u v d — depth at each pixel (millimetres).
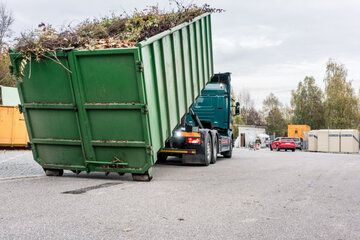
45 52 6656
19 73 6664
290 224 3943
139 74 6379
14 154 14750
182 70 8891
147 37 7082
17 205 4574
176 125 8508
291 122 79000
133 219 3965
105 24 8055
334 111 54250
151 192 5793
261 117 89250
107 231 3465
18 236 3234
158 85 7195
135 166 7031
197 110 14688
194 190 6125
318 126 66625
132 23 8133
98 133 6953
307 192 6238
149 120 6711
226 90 14656
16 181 6875
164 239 3264
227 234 3484
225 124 14734
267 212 4527
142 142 6777
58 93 6895
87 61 6574
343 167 12203
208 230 3604
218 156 18062
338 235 3539
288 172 9758
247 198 5473
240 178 8055
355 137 36812
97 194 5492
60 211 4266
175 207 4668
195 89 10227
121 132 6832
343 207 4949
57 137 7223
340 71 57938
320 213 4543
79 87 6711
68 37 6824
